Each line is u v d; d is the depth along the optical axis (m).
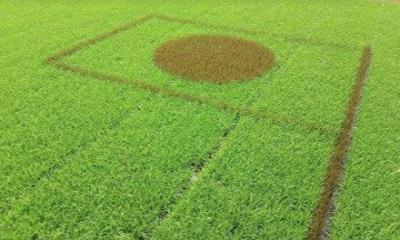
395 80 8.16
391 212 4.93
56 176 5.36
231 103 7.15
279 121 6.61
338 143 6.16
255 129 6.40
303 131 6.41
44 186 5.21
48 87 7.50
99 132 6.26
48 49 9.23
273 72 8.41
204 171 5.49
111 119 6.59
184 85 7.75
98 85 7.60
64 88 7.48
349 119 6.71
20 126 6.38
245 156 5.80
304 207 4.98
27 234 4.52
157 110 6.86
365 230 4.69
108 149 5.87
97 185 5.21
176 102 7.12
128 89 7.51
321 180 5.41
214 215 4.84
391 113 7.00
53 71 8.14
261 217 4.80
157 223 4.77
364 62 8.94
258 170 5.50
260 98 7.34
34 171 5.40
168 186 5.23
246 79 8.04
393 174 5.54
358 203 5.00
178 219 4.80
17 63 8.48
